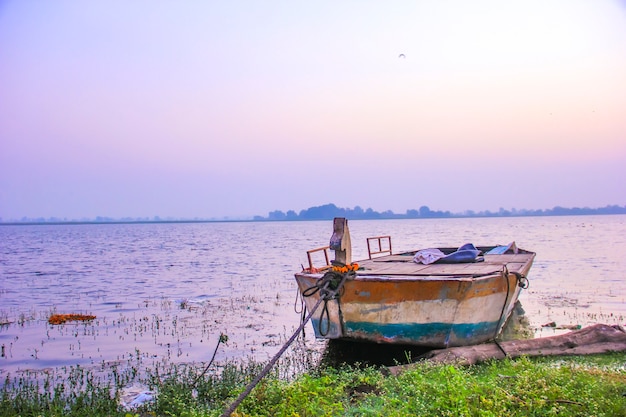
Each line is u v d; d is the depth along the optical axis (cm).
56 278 2848
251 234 11412
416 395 611
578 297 1769
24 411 742
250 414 595
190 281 2620
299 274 979
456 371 680
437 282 848
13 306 1884
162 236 10638
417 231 9988
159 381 867
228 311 1673
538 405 552
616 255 3716
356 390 693
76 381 928
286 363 1005
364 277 891
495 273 947
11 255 4909
